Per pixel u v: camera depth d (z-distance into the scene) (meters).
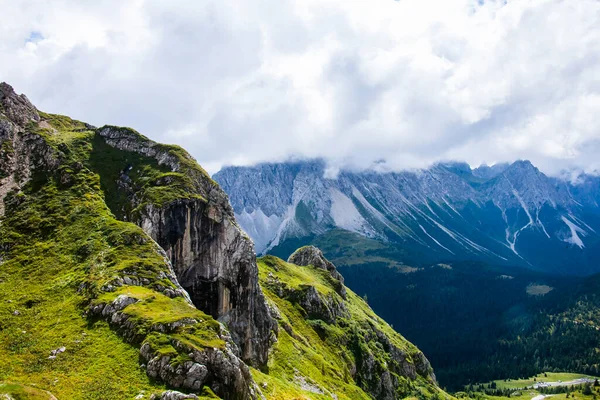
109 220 146.50
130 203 160.50
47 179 167.38
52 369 92.88
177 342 94.38
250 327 161.38
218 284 159.00
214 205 166.62
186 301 120.56
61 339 101.44
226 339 104.81
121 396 84.69
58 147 178.75
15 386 80.06
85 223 146.50
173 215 156.00
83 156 179.38
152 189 162.75
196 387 88.94
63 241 140.00
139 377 89.38
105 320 106.12
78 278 123.00
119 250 131.62
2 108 188.38
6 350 99.06
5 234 143.38
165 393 84.69
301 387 169.12
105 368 91.62
